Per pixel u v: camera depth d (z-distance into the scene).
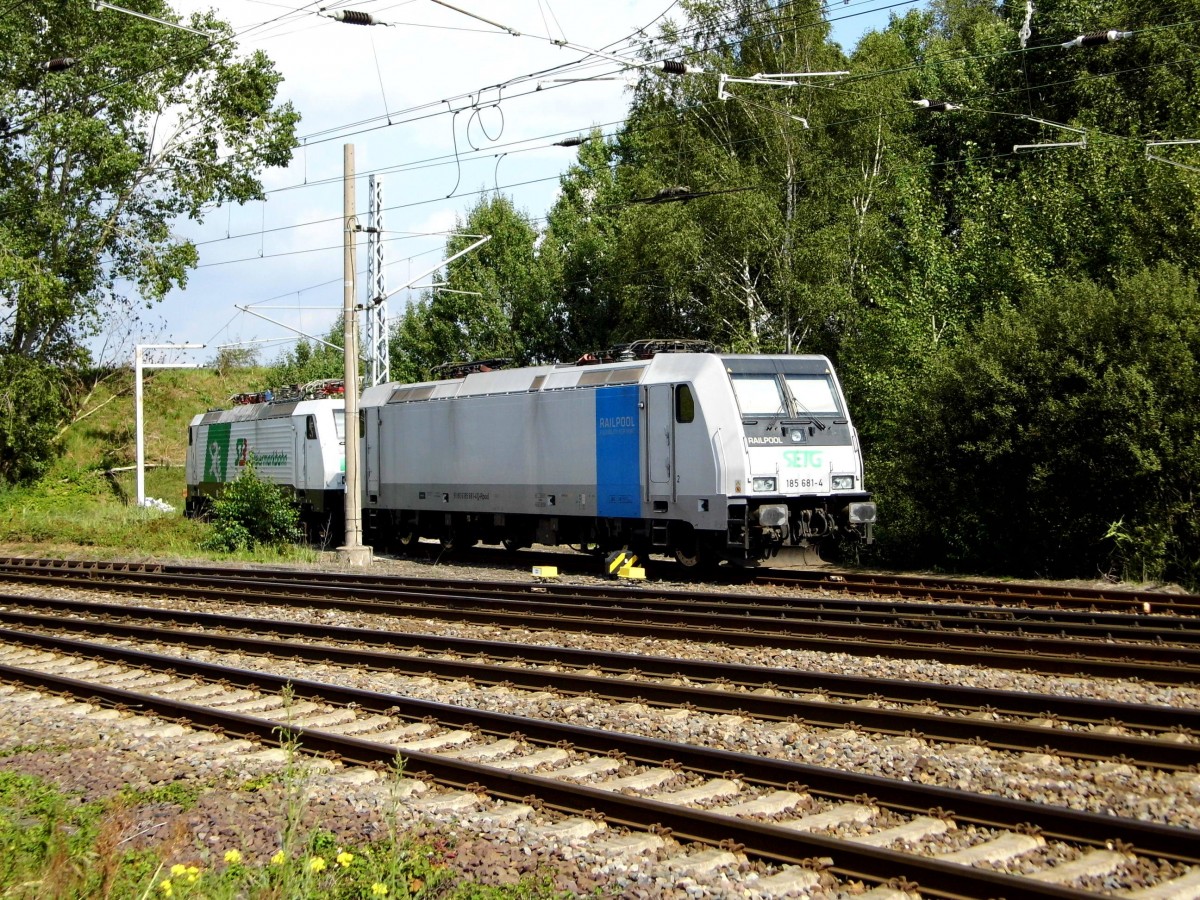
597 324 41.25
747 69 32.31
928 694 9.72
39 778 8.54
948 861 6.08
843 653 12.15
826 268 28.52
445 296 43.38
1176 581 18.20
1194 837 5.96
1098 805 7.09
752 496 18.38
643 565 20.92
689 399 19.02
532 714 10.05
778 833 6.34
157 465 45.16
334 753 8.87
